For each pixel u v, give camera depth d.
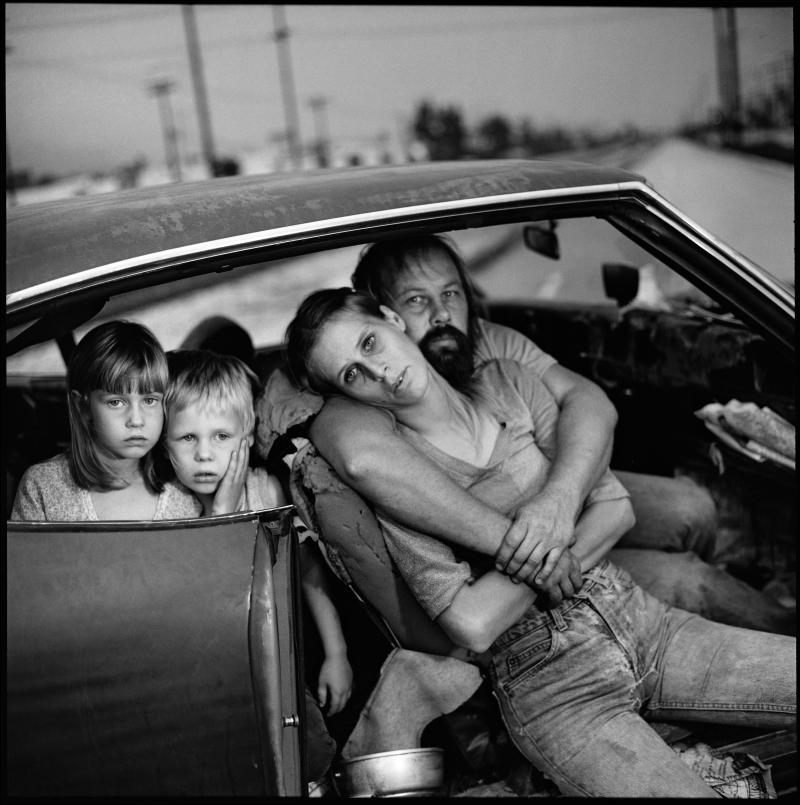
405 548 1.58
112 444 1.55
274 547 1.30
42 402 2.22
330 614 1.69
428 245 1.99
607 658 1.65
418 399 1.69
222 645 1.17
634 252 2.20
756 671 1.69
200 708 1.17
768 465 2.19
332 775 1.62
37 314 1.32
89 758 1.16
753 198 9.77
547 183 1.68
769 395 2.14
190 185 1.67
